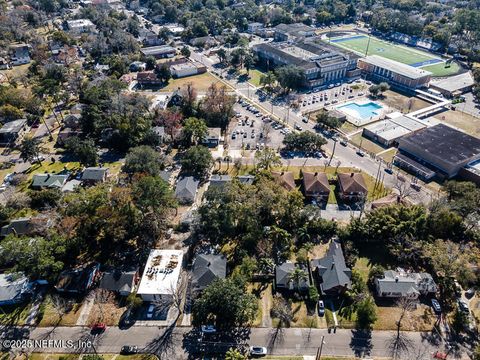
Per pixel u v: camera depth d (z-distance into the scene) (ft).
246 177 382.01
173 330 247.09
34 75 620.90
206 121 500.74
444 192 378.53
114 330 246.88
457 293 272.31
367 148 460.96
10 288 266.16
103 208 300.20
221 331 246.68
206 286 263.29
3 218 326.44
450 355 233.76
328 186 368.27
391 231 300.81
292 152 449.89
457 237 315.17
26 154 418.72
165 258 288.71
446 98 602.44
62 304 262.88
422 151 426.10
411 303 260.21
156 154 400.26
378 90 598.34
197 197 367.86
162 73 629.51
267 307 262.67
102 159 432.25
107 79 561.02
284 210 321.32
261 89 621.72
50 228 303.48
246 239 302.25
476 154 413.80
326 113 504.84
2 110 481.46
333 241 312.71
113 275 274.16
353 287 269.03
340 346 238.48
